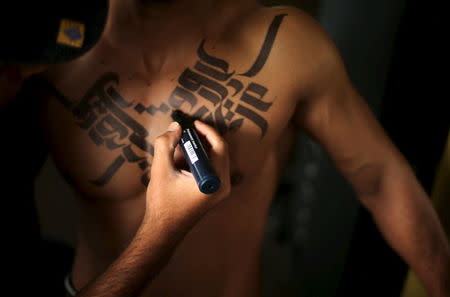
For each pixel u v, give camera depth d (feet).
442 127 2.93
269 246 7.04
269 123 2.18
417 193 2.31
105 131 2.24
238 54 2.20
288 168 7.56
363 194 2.45
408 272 3.17
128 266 1.86
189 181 1.90
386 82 3.31
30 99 2.36
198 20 2.26
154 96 2.22
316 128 2.32
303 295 5.84
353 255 3.88
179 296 2.38
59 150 2.33
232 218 2.33
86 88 2.27
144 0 2.29
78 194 2.39
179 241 1.96
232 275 2.44
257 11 2.31
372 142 2.30
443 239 2.30
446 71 2.89
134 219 2.29
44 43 1.70
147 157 2.20
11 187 2.87
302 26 2.22
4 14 1.63
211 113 2.17
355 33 4.52
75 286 2.65
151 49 2.26
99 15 1.73
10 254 3.10
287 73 2.17
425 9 2.98
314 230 5.55
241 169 2.23
